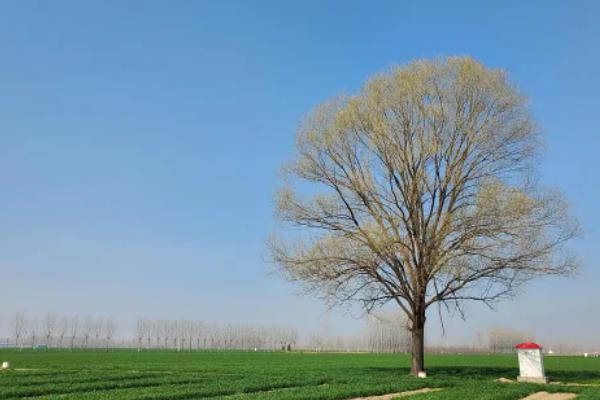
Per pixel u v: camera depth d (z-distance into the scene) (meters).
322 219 40.06
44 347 168.88
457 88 38.22
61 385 32.88
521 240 35.44
